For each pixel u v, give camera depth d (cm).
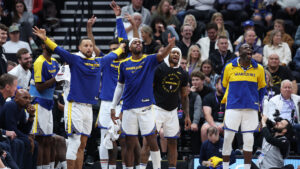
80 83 1296
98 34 2398
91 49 1305
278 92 1823
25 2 2470
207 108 1736
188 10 2320
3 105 1366
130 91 1302
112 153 1464
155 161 1313
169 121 1363
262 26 2273
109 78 1455
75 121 1290
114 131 1388
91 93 1311
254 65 1366
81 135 1320
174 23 2208
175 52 1350
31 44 2133
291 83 1750
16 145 1310
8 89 1367
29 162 1362
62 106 1648
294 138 1717
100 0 2509
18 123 1380
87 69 1298
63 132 1652
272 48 2105
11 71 1581
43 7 2484
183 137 1783
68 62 1287
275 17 2441
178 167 1622
